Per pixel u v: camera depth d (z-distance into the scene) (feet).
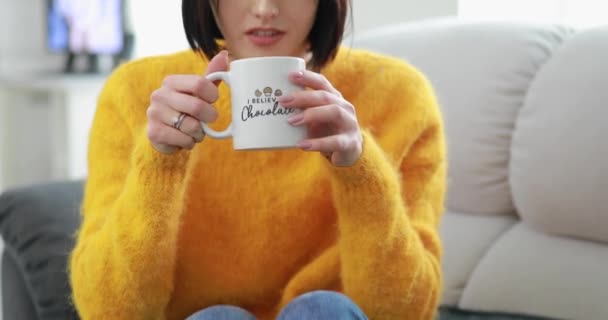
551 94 4.39
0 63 11.27
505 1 7.16
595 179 4.04
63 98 10.84
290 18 2.97
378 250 2.95
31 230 4.06
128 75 3.51
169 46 11.43
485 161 4.80
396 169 3.45
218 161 3.41
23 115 11.28
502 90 4.76
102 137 3.43
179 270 3.43
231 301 3.55
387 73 3.64
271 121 2.33
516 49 4.79
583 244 4.27
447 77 5.02
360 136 2.62
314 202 3.42
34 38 11.60
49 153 11.51
